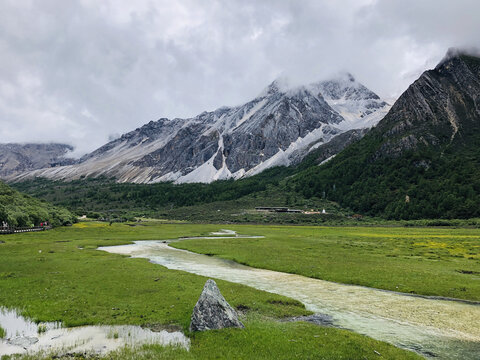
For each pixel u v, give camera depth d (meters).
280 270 52.22
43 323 26.67
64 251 68.44
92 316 28.27
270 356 21.02
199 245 83.94
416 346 23.38
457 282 41.78
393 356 21.11
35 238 94.25
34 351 21.62
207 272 50.66
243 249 75.25
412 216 191.88
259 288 40.50
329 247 79.31
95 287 37.88
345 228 156.62
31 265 50.44
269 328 26.03
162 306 31.14
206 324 25.70
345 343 23.05
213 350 21.83
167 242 97.56
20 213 114.88
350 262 57.09
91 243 88.94
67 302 31.89
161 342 23.20
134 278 42.84
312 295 37.25
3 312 29.06
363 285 42.34
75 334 24.58
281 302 33.72
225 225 183.25
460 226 155.12
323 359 20.75
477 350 22.73
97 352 21.59
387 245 83.19
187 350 21.92
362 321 28.52
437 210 186.75
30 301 31.86
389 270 49.34
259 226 175.50
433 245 81.88
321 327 26.44
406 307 32.66
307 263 56.22
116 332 25.00
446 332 26.11
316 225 181.75
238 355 21.11
